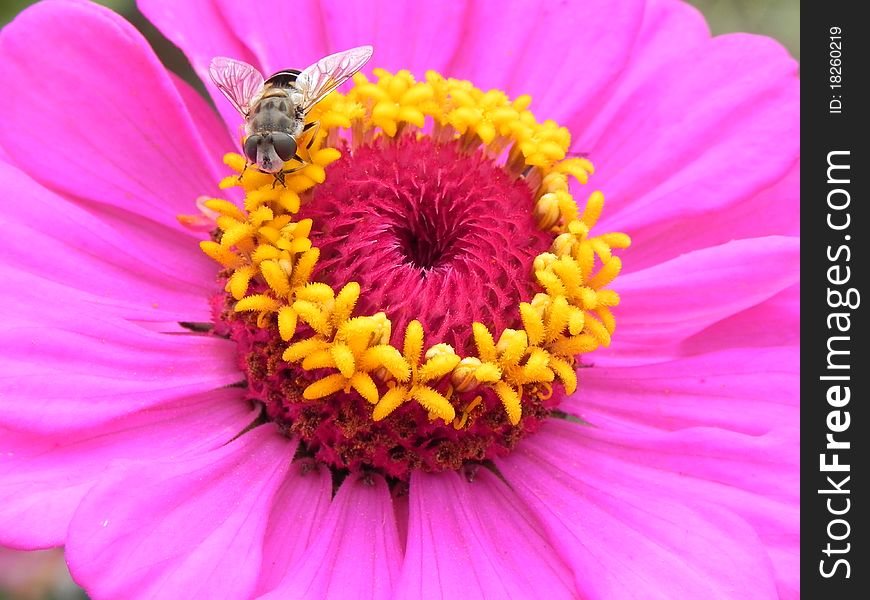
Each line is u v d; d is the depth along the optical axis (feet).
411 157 0.32
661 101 0.36
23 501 0.25
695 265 0.33
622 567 0.28
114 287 0.31
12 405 0.26
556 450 0.32
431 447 0.30
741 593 0.27
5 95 0.30
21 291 0.28
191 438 0.29
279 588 0.26
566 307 0.29
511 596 0.27
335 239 0.30
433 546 0.29
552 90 0.36
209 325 0.32
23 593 0.52
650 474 0.31
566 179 0.33
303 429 0.30
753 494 0.30
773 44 0.35
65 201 0.31
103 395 0.28
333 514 0.29
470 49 0.36
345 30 0.35
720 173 0.34
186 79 0.49
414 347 0.28
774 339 0.33
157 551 0.25
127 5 0.47
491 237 0.30
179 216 0.32
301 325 0.29
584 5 0.36
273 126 0.29
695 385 0.33
